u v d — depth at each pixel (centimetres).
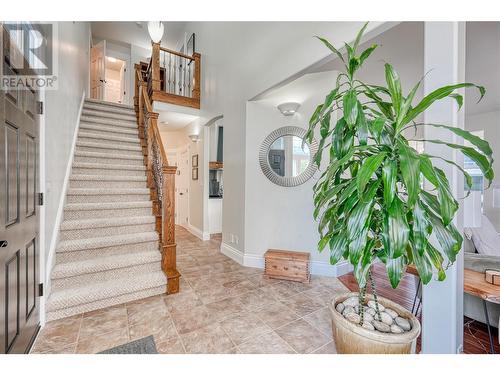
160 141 308
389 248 111
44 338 174
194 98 480
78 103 383
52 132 225
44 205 194
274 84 289
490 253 228
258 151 344
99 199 303
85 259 241
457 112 143
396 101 125
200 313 215
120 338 178
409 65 276
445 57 144
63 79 274
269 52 297
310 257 310
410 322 141
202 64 483
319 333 189
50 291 207
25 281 156
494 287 146
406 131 440
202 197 509
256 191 344
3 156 124
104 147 376
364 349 130
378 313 144
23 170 155
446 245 113
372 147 126
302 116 323
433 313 146
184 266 341
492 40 219
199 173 525
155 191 332
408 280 304
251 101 345
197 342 176
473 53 241
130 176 349
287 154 330
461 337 149
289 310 224
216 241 491
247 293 257
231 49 379
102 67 613
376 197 127
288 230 330
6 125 129
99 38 657
